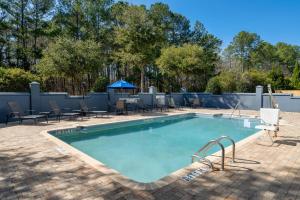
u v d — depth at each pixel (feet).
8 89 43.50
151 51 73.10
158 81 108.27
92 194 11.21
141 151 25.11
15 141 22.07
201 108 60.70
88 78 78.69
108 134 32.76
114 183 12.48
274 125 22.84
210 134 33.78
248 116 44.06
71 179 13.01
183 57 75.36
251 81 77.71
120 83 54.39
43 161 16.21
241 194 11.34
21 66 82.28
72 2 90.58
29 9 82.48
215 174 13.94
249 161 16.51
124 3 98.84
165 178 13.25
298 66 106.22
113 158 22.63
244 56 155.63
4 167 14.96
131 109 53.06
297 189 11.96
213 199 10.81
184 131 35.65
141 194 11.24
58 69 53.67
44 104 38.01
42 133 25.45
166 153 24.45
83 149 25.41
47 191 11.54
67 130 29.04
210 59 108.37
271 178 13.39
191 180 13.00
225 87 74.69
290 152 18.97
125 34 68.85
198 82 95.76
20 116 31.37
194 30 122.52
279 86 98.02
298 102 50.19
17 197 10.91
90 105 45.16
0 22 76.23
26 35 81.51
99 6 93.81
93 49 55.21
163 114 46.19
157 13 105.29
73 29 90.22
